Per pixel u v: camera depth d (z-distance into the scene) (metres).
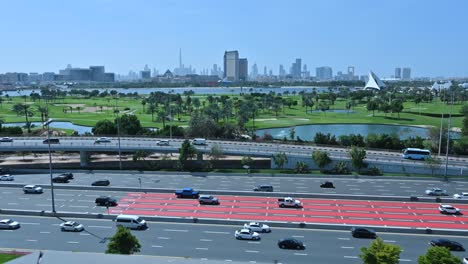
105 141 100.56
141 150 90.25
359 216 57.56
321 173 82.12
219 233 51.38
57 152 104.75
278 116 198.62
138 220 53.06
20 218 57.03
